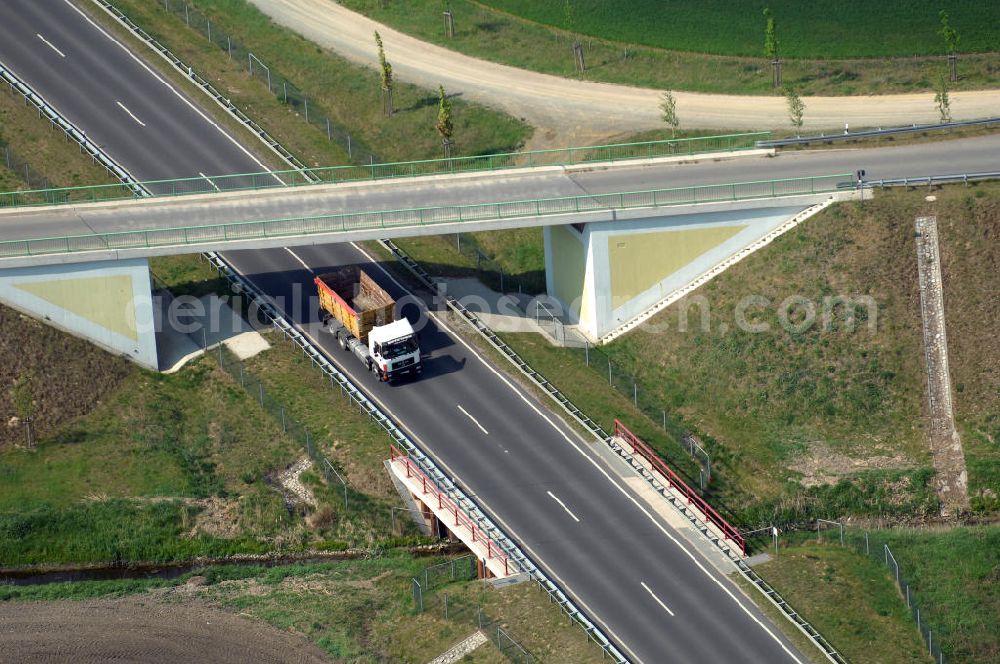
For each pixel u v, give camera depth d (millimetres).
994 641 115062
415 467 130000
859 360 135250
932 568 121812
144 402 137625
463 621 116938
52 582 124750
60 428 135000
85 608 120688
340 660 114688
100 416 136375
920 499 129125
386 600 121062
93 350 140000
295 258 151875
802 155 149875
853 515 128875
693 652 113250
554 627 115500
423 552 127562
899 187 141375
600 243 141125
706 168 149125
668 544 123438
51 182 157875
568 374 140250
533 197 146000
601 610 117188
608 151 162125
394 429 134000
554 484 128875
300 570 125000
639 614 116750
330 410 136625
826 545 125500
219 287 148250
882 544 124188
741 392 136250
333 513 128750
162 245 139125
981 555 122500
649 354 140875
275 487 130875
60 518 127625
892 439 132250
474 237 157000
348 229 141375
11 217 146000
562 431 134250
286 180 159875
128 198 149375
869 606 118062
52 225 144500
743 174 147500
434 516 128500
